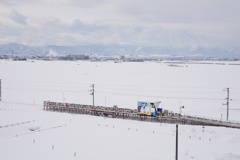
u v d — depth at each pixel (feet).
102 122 221.87
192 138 175.94
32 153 149.18
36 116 241.96
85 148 159.02
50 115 246.88
